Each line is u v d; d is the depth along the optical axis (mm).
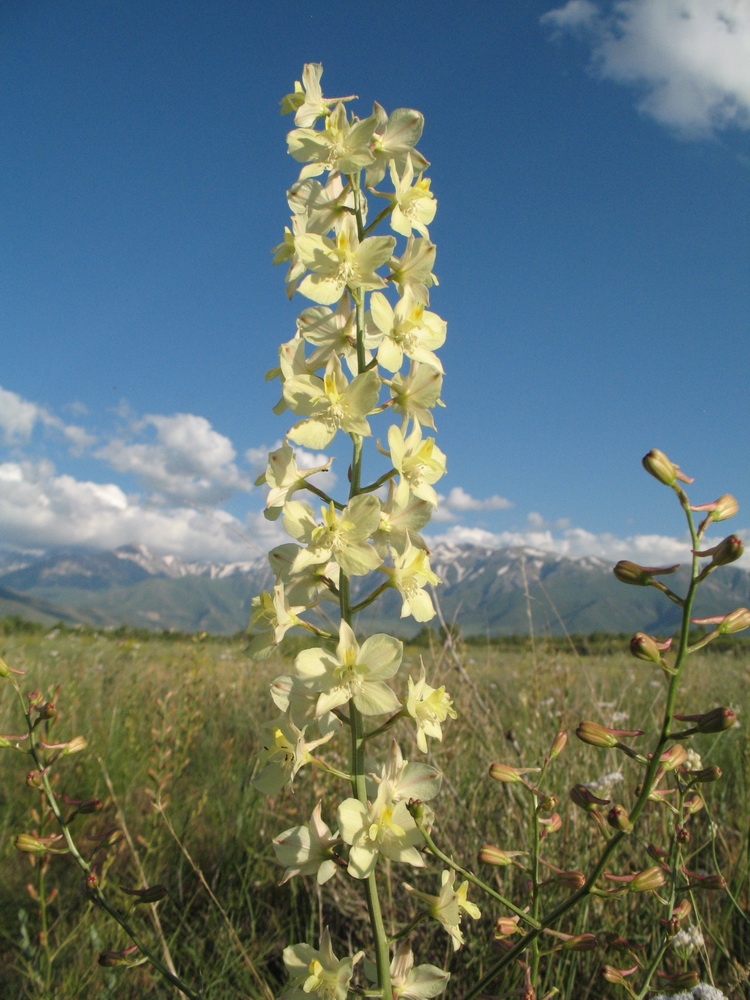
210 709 672
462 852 358
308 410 233
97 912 354
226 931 335
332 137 245
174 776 466
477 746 472
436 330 250
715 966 285
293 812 427
